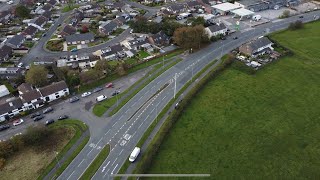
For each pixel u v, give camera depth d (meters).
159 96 126.56
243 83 133.62
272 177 90.31
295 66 145.38
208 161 95.81
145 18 196.38
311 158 96.44
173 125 110.19
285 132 106.94
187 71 143.75
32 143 102.62
